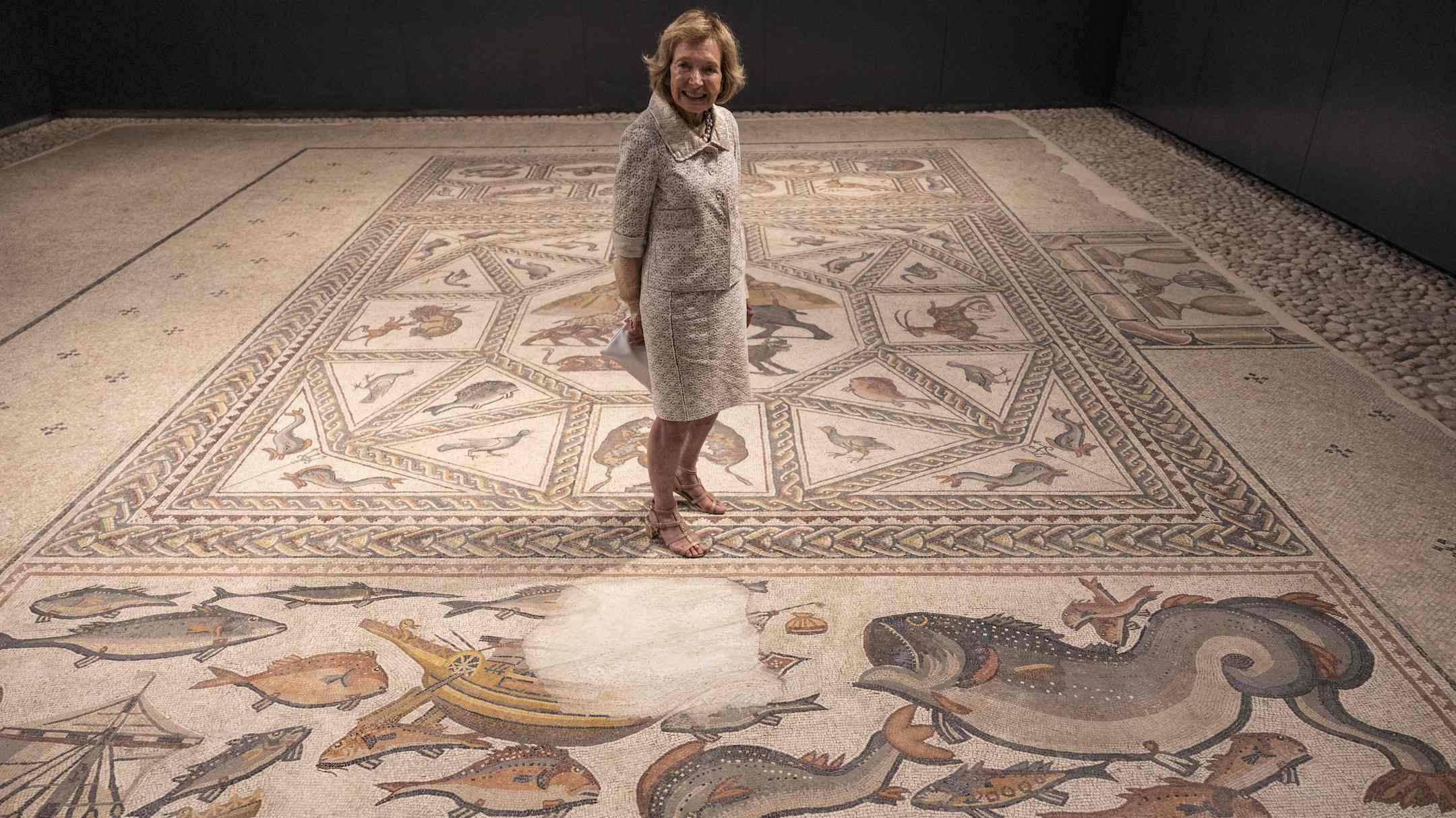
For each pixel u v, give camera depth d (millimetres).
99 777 2355
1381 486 3518
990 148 8797
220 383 4430
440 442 3920
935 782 2342
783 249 6312
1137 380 4387
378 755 2424
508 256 6184
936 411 4152
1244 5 7574
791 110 10328
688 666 2715
